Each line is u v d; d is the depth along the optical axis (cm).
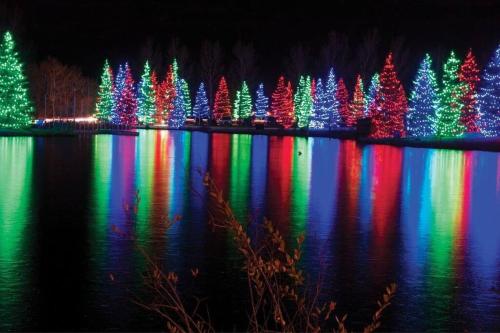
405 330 722
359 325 732
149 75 8231
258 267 429
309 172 2530
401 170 2700
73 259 1000
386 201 1734
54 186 1911
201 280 894
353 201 1717
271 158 3250
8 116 5153
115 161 2875
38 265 961
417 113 5175
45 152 3341
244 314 764
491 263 1024
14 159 2853
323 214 1484
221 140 5166
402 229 1310
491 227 1352
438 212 1554
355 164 2973
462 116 5269
